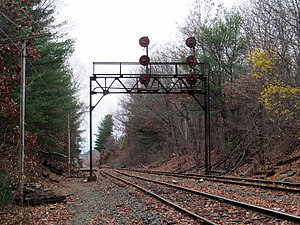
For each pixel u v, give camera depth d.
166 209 11.23
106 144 99.75
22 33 16.11
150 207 11.94
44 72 23.91
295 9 22.81
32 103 23.39
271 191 14.74
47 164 35.91
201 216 9.53
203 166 36.69
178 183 21.14
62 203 15.01
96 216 11.26
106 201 14.81
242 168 27.89
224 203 11.70
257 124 27.48
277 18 25.42
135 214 10.94
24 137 15.26
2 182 12.59
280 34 24.67
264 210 9.36
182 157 47.38
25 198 14.17
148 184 20.80
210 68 33.06
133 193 16.66
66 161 44.75
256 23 30.92
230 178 22.02
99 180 28.84
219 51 33.28
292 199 12.27
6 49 14.31
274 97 21.62
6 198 12.71
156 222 9.29
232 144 31.89
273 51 21.39
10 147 15.14
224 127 32.78
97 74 27.66
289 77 22.12
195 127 42.81
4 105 13.99
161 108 50.78
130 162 71.75
